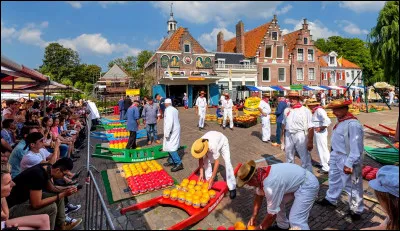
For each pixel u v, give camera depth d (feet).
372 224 14.07
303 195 12.35
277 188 11.78
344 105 14.53
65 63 193.36
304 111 19.10
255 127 48.19
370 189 18.44
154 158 27.68
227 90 110.11
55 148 20.59
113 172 23.52
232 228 10.86
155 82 103.60
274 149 31.35
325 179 20.62
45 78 24.76
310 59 124.06
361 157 14.17
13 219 12.23
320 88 116.88
